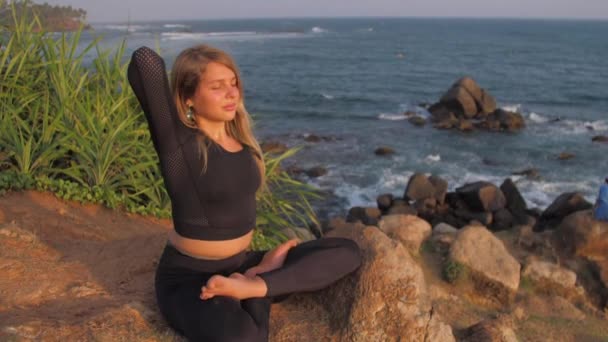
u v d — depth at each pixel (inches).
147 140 230.7
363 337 111.6
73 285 127.7
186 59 101.2
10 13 235.5
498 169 949.8
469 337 199.0
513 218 730.2
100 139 207.2
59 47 233.5
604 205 386.9
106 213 203.2
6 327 100.1
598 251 377.7
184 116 103.8
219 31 6304.1
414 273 120.4
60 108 208.7
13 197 189.5
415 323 113.2
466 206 759.7
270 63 2736.2
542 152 1050.7
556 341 300.2
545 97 1823.3
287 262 112.8
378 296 115.6
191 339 100.8
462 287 333.7
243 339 95.4
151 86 95.6
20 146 200.5
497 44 4574.3
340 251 113.3
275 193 239.3
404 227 368.8
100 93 231.8
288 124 1290.6
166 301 106.0
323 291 123.3
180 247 106.8
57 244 154.5
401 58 3198.8
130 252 148.8
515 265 338.3
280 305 124.9
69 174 208.2
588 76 2450.8
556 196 831.7
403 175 896.3
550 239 401.7
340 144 1078.4
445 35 6003.9
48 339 99.3
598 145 1109.1
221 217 103.0
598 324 331.0
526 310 332.8
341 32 6535.4
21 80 225.6
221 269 107.4
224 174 101.2
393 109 1520.7
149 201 226.7
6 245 144.4
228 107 102.3
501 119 1270.9
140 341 103.5
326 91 1860.2
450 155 1021.8
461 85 1339.8
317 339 113.5
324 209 751.1
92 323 106.2
